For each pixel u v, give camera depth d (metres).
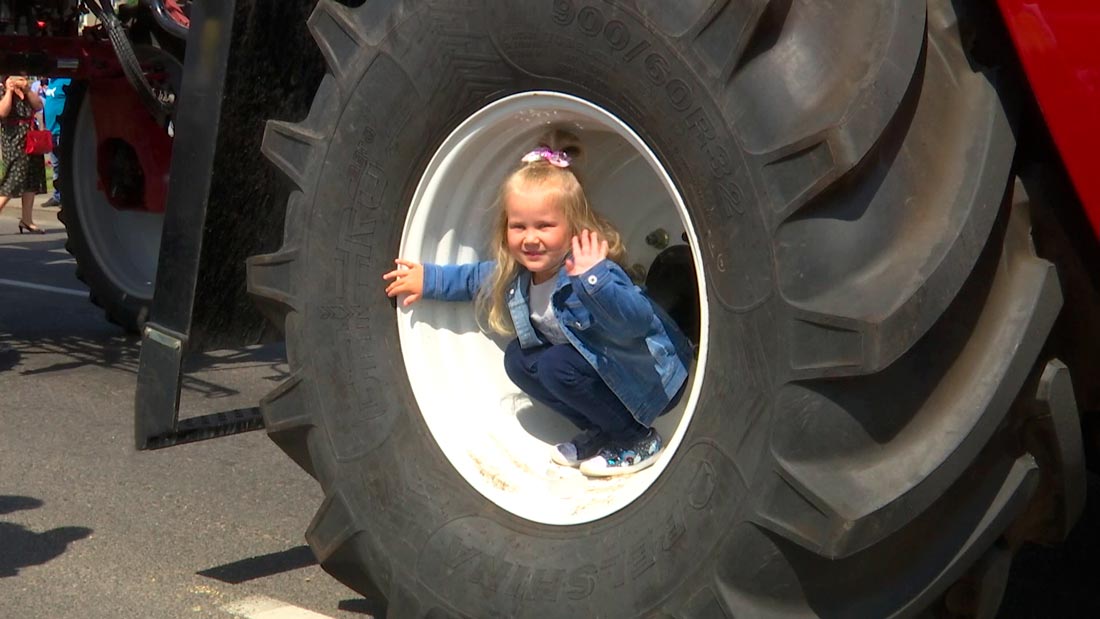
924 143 2.18
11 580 3.60
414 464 2.81
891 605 2.26
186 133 3.21
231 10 3.12
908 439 2.17
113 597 3.49
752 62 2.24
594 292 2.68
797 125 2.17
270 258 2.94
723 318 2.29
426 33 2.71
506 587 2.61
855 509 2.10
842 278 2.14
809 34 2.24
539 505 2.68
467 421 2.89
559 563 2.55
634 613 2.43
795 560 2.22
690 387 2.77
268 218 3.40
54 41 6.25
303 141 2.90
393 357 2.87
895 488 2.11
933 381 2.16
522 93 2.61
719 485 2.29
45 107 14.34
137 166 6.48
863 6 2.23
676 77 2.31
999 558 2.39
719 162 2.26
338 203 2.87
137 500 4.31
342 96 2.84
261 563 3.75
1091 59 2.05
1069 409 2.20
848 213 2.15
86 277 6.82
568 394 2.83
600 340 2.77
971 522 2.24
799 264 2.16
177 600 3.47
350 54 2.83
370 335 2.88
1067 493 2.32
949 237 2.10
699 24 2.26
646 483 2.47
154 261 6.88
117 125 6.39
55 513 4.17
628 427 2.81
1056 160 2.21
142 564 3.73
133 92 6.28
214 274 3.36
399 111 2.78
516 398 3.00
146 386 3.28
